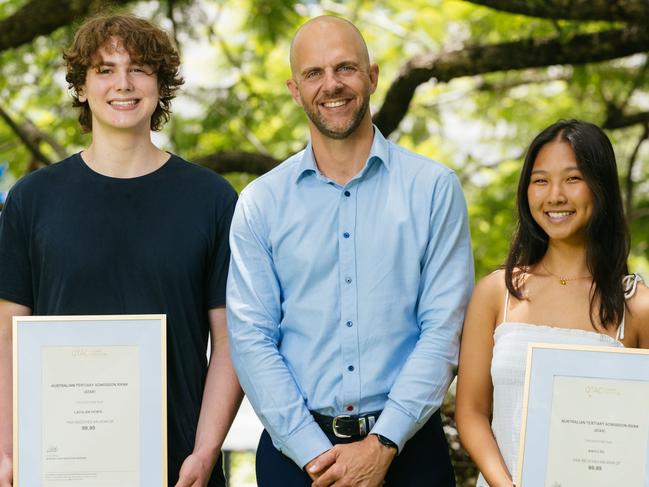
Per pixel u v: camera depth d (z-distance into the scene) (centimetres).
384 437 319
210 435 332
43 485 317
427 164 342
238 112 766
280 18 704
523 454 304
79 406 318
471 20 848
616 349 300
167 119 364
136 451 319
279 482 335
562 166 318
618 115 775
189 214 336
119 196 334
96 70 335
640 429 299
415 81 648
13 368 316
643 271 992
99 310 328
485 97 980
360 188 339
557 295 323
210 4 791
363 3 903
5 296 334
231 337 335
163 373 319
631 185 769
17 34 621
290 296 337
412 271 334
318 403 330
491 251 843
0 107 702
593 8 583
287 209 340
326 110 335
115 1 600
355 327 329
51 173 339
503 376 318
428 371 324
